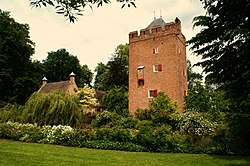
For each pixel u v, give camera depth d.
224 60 10.30
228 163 9.30
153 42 30.69
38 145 12.80
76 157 9.50
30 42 34.00
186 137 13.65
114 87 37.56
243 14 9.82
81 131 13.77
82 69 62.34
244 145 12.09
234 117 12.91
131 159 9.57
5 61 29.11
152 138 12.23
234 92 10.83
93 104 37.69
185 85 31.50
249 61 9.62
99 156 9.98
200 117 17.05
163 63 29.53
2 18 30.34
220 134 12.57
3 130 15.47
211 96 21.70
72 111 16.58
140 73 30.83
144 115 25.12
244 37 8.62
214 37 10.41
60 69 56.16
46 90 42.19
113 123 19.59
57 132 14.06
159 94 23.53
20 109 18.09
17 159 8.50
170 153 11.59
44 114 16.39
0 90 29.86
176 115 20.23
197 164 9.02
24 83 30.55
